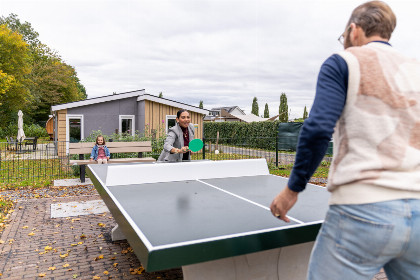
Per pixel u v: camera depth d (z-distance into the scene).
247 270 2.43
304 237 2.00
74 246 4.31
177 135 5.01
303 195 2.98
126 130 17.36
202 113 18.08
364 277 1.30
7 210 6.06
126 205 2.51
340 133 1.40
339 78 1.35
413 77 1.38
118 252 4.13
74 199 6.91
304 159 1.33
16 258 3.92
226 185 3.37
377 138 1.29
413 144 1.31
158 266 1.58
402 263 1.35
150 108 16.73
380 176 1.25
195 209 2.41
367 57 1.36
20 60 31.58
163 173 3.62
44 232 4.84
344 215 1.31
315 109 1.33
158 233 1.82
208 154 16.16
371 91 1.31
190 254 1.65
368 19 1.51
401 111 1.31
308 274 1.46
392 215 1.21
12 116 37.19
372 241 1.23
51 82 41.53
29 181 9.08
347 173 1.31
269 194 2.94
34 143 17.62
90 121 16.33
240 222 2.06
